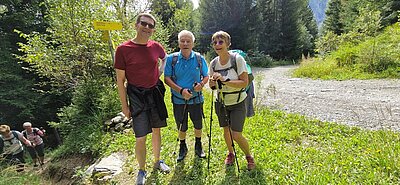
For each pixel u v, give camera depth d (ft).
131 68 10.30
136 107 10.46
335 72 40.04
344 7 97.40
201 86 11.48
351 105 21.45
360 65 38.70
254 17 95.96
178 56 11.83
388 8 62.54
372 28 51.78
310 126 16.11
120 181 12.17
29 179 16.38
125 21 28.12
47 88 42.04
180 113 12.39
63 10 24.06
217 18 91.45
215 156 12.74
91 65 24.81
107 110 20.11
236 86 9.71
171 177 11.62
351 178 9.94
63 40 24.45
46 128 43.50
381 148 11.92
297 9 109.91
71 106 21.72
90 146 17.20
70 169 16.40
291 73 50.06
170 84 11.76
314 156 11.97
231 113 10.61
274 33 108.27
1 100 37.32
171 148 14.29
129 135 17.16
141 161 11.00
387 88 27.81
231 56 10.03
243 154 12.63
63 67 24.49
